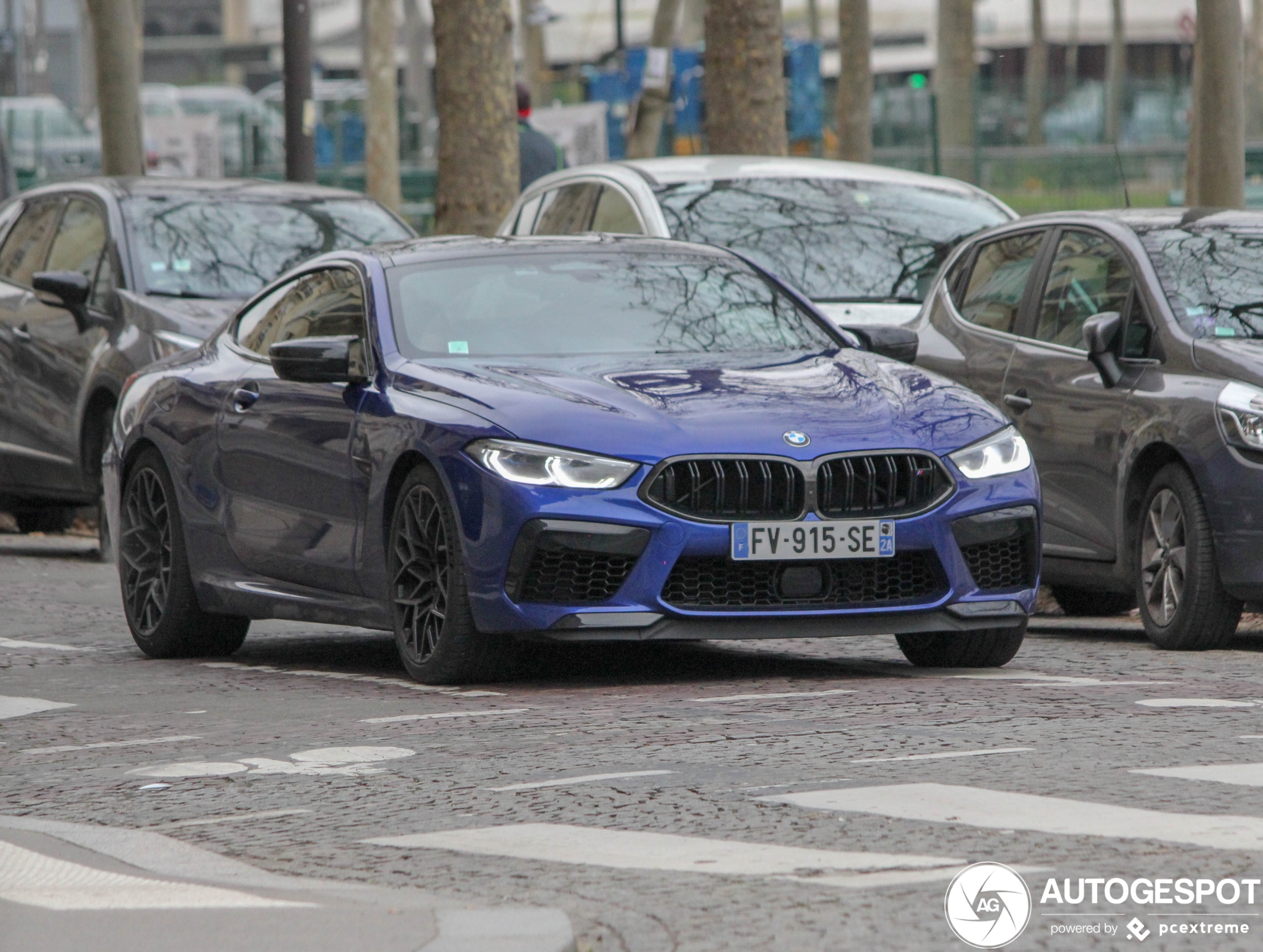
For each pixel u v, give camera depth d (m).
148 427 25.73
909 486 20.59
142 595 25.78
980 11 152.25
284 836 14.04
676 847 13.08
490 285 23.56
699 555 19.97
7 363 38.91
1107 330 25.14
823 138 90.31
